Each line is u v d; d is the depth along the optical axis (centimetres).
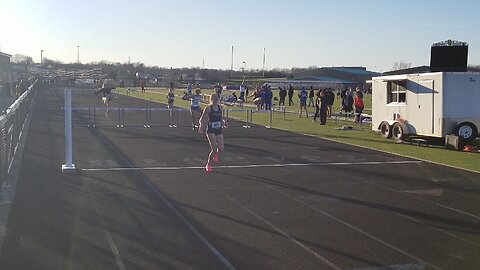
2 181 924
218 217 813
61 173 1145
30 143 1641
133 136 1961
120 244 668
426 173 1263
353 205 916
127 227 745
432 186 1102
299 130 2370
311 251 659
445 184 1126
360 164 1389
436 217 844
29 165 1235
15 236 689
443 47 2294
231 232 733
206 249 656
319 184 1101
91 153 1472
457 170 1312
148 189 1009
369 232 751
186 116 3102
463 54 2269
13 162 1261
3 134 938
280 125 2642
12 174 1116
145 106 3912
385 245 691
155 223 770
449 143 1766
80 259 609
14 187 988
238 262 611
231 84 9194
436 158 1530
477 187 1097
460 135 1808
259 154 1541
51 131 2027
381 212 871
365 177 1196
